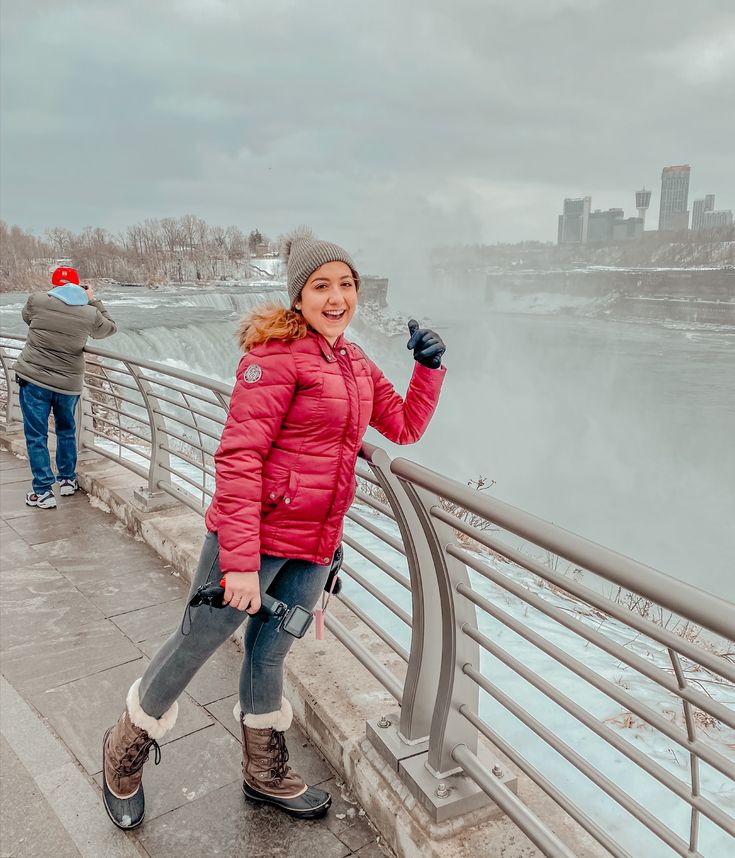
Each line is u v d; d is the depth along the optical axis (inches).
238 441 60.4
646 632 43.4
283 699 80.4
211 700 105.6
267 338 61.3
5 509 189.8
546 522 50.9
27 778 88.2
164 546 157.9
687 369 3978.8
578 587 49.2
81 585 145.9
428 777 75.0
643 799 100.7
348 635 96.0
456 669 70.9
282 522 65.2
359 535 227.8
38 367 181.6
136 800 80.1
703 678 163.6
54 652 120.3
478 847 69.6
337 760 88.1
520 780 82.7
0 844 77.6
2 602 138.5
